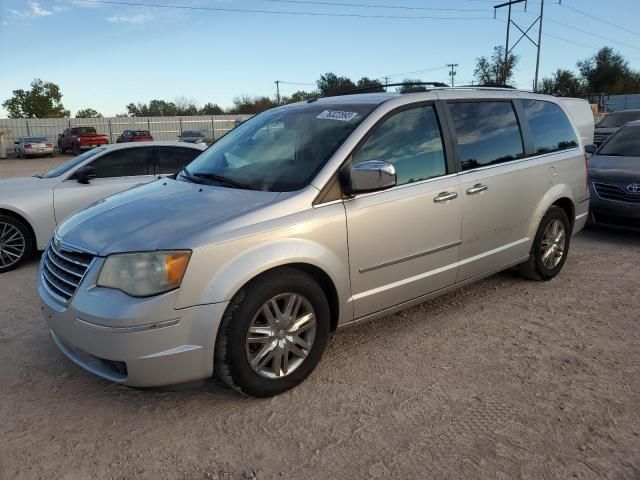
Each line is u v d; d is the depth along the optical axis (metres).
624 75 60.72
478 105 4.59
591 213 7.37
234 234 3.06
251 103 73.94
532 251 5.18
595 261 6.21
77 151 36.31
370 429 2.99
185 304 2.91
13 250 6.34
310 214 3.34
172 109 86.81
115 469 2.70
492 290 5.19
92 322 2.91
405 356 3.85
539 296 5.03
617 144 8.22
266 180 3.62
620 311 4.65
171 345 2.92
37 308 4.95
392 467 2.68
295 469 2.68
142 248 2.93
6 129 41.56
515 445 2.83
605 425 2.99
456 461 2.71
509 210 4.68
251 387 3.19
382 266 3.72
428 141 4.09
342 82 66.06
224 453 2.81
